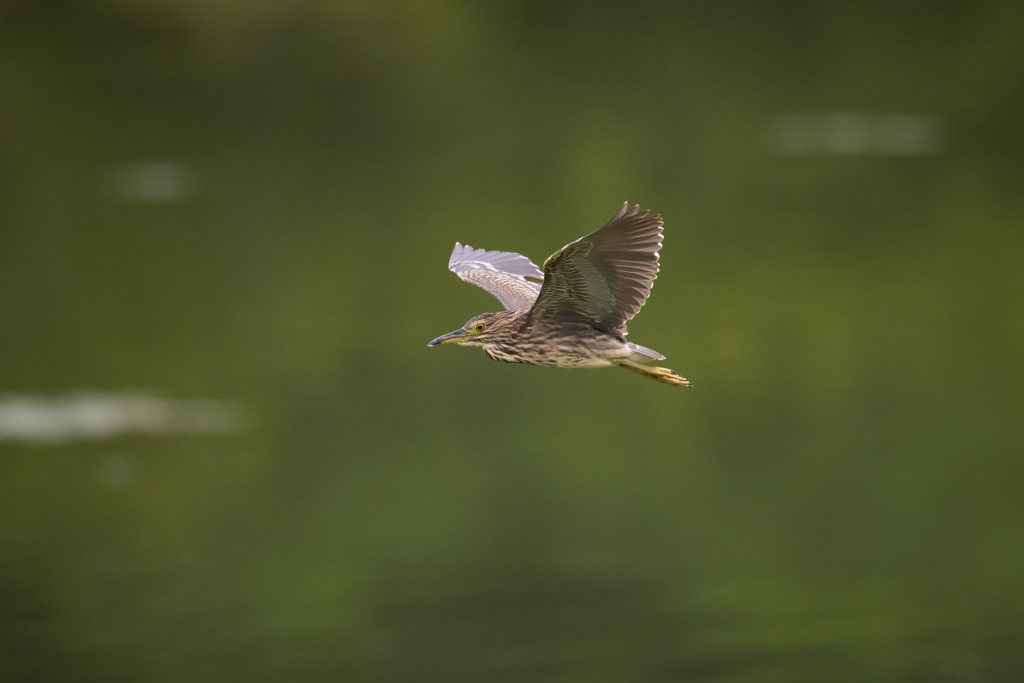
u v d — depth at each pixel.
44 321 21.75
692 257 23.56
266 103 31.64
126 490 16.03
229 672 11.58
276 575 13.85
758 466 16.72
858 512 15.14
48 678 11.50
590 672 11.55
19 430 17.59
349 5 33.81
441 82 32.59
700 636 12.15
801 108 32.12
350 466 16.81
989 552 14.04
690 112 31.66
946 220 25.59
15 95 31.50
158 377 19.50
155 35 33.78
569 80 33.12
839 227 25.16
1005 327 20.25
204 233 25.53
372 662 11.67
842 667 11.38
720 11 35.47
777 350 19.61
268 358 20.12
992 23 34.59
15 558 14.06
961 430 17.31
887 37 34.97
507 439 17.47
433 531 14.92
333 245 24.48
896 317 20.75
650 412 18.36
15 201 27.27
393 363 19.95
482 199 26.66
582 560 14.12
